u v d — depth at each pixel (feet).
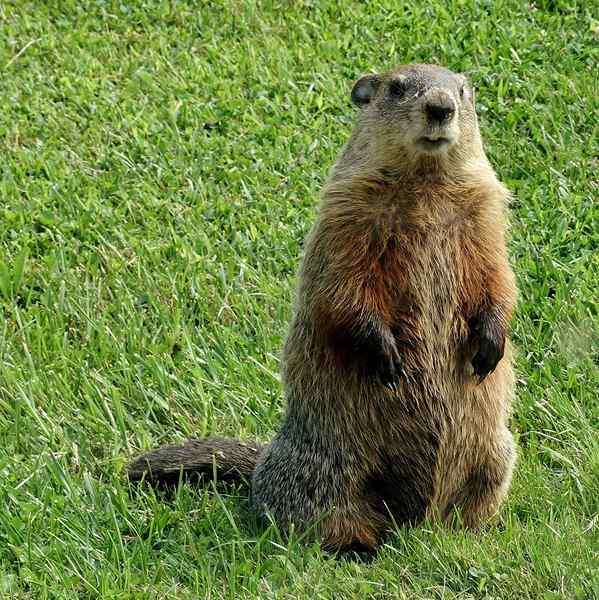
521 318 38.60
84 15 55.88
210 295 40.52
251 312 39.78
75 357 38.01
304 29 54.24
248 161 46.37
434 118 29.37
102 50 53.52
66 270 41.37
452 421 30.76
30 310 39.70
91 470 34.22
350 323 29.68
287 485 31.04
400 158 30.14
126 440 35.27
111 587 28.37
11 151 47.24
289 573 28.50
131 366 37.60
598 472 32.12
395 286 30.19
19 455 34.24
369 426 30.42
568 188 44.32
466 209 30.58
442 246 30.30
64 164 46.60
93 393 36.50
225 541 30.40
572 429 34.27
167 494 33.04
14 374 36.99
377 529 30.91
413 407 30.45
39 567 29.43
